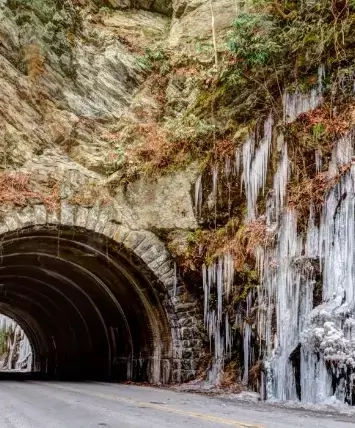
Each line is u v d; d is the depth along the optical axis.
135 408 9.53
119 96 20.89
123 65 21.34
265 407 10.34
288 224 14.12
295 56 16.08
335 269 12.29
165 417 8.14
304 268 13.06
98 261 18.92
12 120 18.17
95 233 17.41
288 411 9.52
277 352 13.05
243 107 17.42
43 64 19.64
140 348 19.80
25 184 16.84
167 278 17.78
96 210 17.50
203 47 20.30
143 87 21.28
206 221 17.67
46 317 31.02
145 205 18.36
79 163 19.09
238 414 8.77
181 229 17.94
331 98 14.50
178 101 20.62
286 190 14.78
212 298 17.14
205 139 18.30
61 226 16.98
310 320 12.02
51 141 19.02
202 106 18.97
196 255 17.50
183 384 16.81
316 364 11.49
